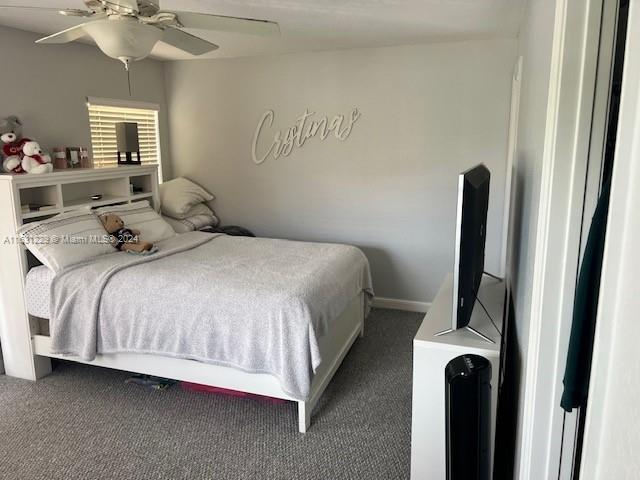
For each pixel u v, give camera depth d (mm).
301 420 2697
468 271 2029
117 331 2914
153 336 2844
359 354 3674
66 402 3021
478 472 1601
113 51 2182
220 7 2865
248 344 2678
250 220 4984
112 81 4328
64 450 2566
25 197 3438
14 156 3227
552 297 1415
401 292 4617
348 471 2400
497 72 3990
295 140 4680
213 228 4766
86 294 2967
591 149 1306
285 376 2609
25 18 3133
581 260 1366
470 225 1984
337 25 3389
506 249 3730
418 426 2107
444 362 2027
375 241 4613
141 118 4773
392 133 4375
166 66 4961
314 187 4703
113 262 3252
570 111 1302
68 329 3037
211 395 3102
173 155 5062
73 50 3912
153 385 3176
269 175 4828
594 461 729
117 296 2916
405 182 4418
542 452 1521
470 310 2135
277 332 2643
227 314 2719
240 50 4367
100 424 2799
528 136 2207
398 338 3959
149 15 2104
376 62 4301
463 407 1564
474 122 4129
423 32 3654
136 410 2939
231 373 2787
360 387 3199
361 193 4562
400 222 4500
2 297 3221
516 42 3885
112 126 4406
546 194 1396
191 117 4984
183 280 2947
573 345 1275
